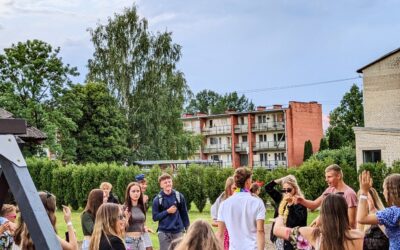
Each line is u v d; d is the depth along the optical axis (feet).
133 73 148.15
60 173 108.58
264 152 244.22
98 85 160.66
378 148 115.44
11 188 9.93
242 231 21.25
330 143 220.02
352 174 91.56
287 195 23.27
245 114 249.34
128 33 149.07
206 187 99.25
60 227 66.80
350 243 14.64
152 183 101.35
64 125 145.07
